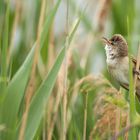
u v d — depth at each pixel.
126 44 8.57
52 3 9.87
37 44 7.46
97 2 11.93
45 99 7.35
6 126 7.32
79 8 11.66
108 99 7.40
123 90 8.82
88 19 11.71
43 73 10.17
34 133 7.32
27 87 7.96
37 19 11.33
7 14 7.70
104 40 8.80
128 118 7.47
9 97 7.32
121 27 12.07
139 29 12.34
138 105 9.08
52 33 10.30
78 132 9.19
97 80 8.73
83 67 10.84
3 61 7.57
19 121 7.88
